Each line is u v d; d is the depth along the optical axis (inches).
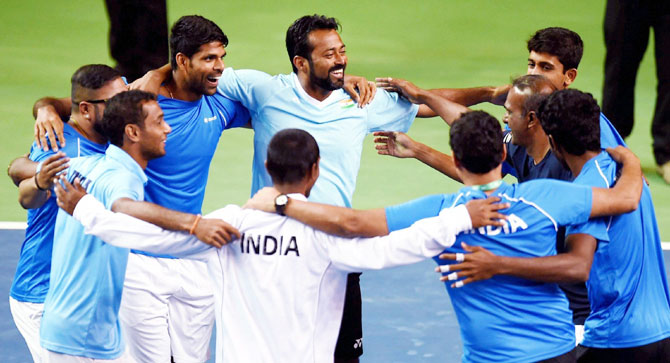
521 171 751.7
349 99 761.0
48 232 698.2
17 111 1632.6
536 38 872.9
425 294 1013.8
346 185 757.9
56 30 2153.1
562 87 874.1
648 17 1331.2
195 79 732.0
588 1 2406.5
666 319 649.6
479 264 556.4
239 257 585.3
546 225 570.3
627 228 625.3
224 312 593.0
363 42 2112.5
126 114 642.8
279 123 753.6
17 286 716.7
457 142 574.2
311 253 576.1
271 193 588.4
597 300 643.5
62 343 646.5
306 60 735.7
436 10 2342.5
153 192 753.0
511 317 571.8
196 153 757.9
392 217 577.0
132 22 1499.8
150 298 765.9
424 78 1866.4
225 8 2320.4
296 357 583.2
